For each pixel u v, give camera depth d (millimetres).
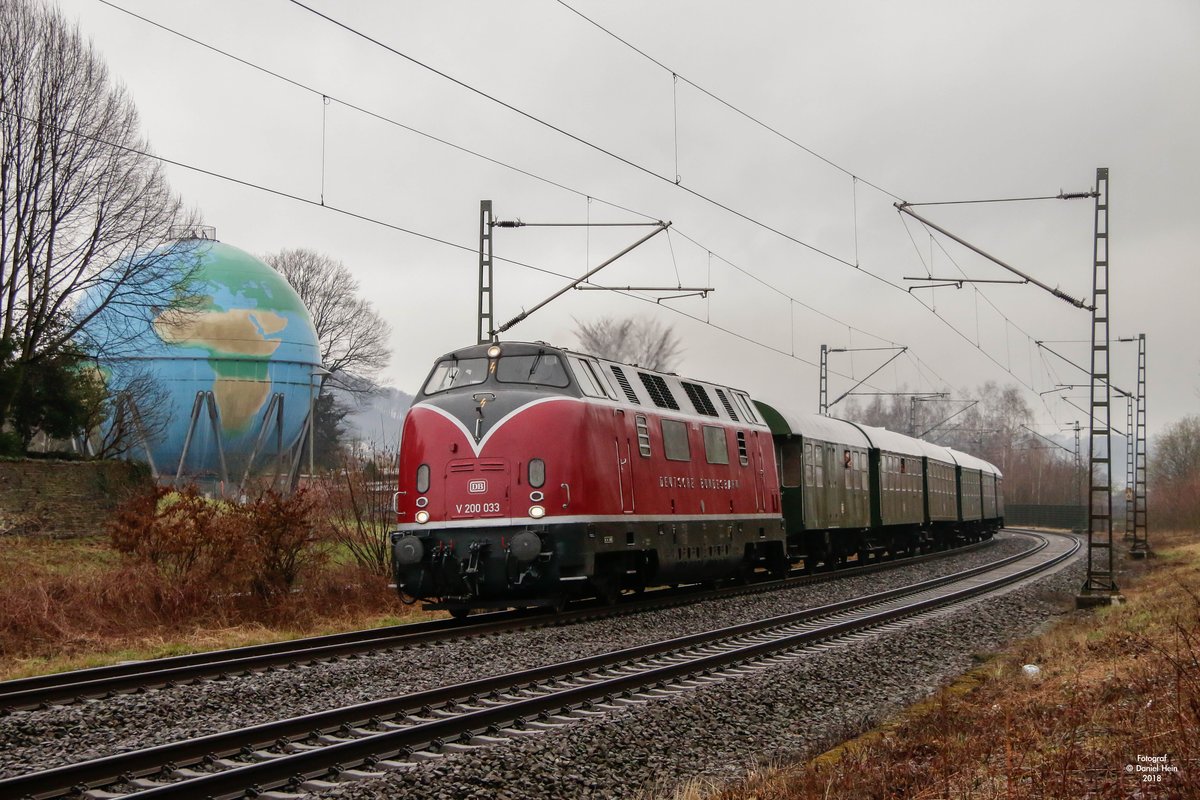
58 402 31422
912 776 8789
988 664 16094
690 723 10953
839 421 37000
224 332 47938
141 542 20562
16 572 21312
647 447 21219
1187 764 7930
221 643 17703
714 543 23891
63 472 27453
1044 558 42562
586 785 8758
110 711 10945
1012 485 110438
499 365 19625
